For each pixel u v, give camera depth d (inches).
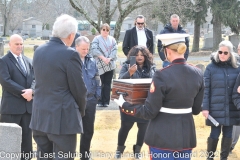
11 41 215.0
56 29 161.3
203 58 1043.3
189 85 152.1
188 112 155.1
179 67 152.4
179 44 151.6
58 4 928.3
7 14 2290.8
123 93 167.2
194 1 1107.3
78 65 158.9
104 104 386.0
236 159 248.2
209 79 221.3
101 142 273.9
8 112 213.2
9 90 210.7
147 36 348.5
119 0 548.4
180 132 151.6
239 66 222.7
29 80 216.7
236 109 220.5
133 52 224.2
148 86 164.7
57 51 158.4
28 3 1989.4
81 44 217.9
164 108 152.8
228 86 218.4
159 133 152.6
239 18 1073.5
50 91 159.0
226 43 219.6
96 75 225.1
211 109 220.8
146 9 992.2
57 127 157.9
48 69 157.8
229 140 224.8
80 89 159.9
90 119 221.9
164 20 1017.5
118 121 331.0
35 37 2324.1
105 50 358.6
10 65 213.2
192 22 1233.4
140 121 226.2
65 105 159.0
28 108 216.1
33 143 268.8
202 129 318.3
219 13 1059.3
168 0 936.3
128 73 214.7
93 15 789.9
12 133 171.2
